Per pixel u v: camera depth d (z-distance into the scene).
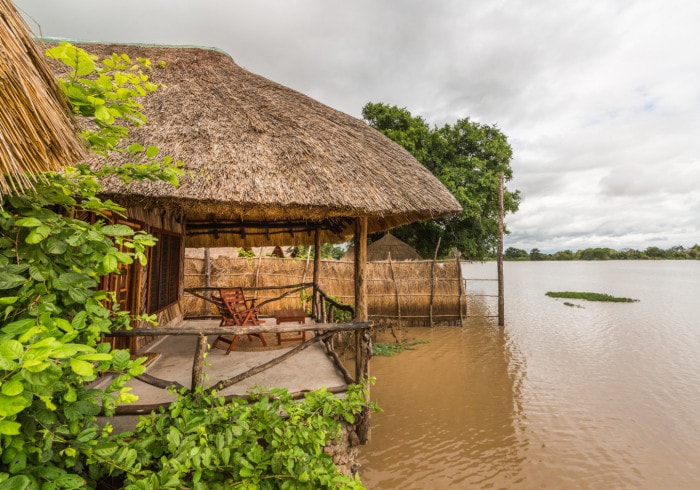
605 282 39.09
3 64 1.23
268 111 4.19
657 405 7.14
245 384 3.84
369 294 12.64
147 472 2.02
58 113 1.54
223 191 3.09
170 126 3.54
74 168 2.08
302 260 11.85
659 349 10.91
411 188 4.00
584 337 12.29
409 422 6.54
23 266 1.67
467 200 17.73
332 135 4.18
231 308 5.12
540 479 4.96
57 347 1.18
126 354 1.91
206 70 4.79
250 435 2.55
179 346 5.27
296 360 4.69
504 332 12.86
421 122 20.80
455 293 13.13
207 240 8.17
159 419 2.38
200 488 2.13
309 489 2.44
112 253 1.94
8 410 1.09
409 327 13.07
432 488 4.80
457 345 11.16
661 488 4.77
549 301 22.11
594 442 5.85
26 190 1.79
